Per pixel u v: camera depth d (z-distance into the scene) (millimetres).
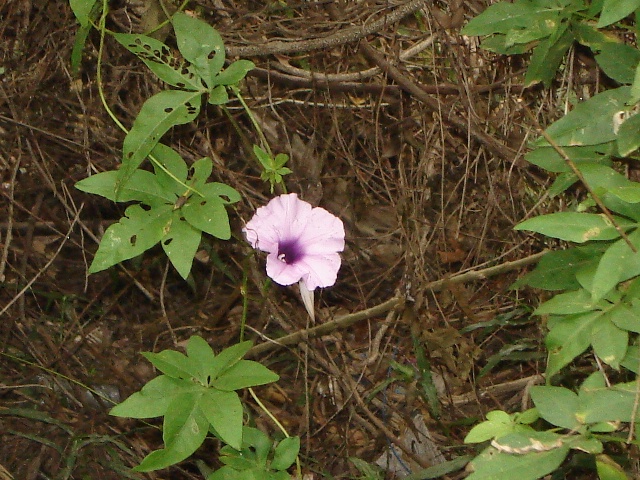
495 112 1657
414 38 1666
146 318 1739
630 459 1503
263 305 1676
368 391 1684
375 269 1733
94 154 1698
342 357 1680
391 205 1688
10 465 1628
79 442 1623
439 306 1659
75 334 1712
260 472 1432
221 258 1698
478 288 1712
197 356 1428
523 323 1665
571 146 1496
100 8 1519
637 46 1502
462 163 1688
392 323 1703
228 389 1410
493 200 1660
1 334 1694
